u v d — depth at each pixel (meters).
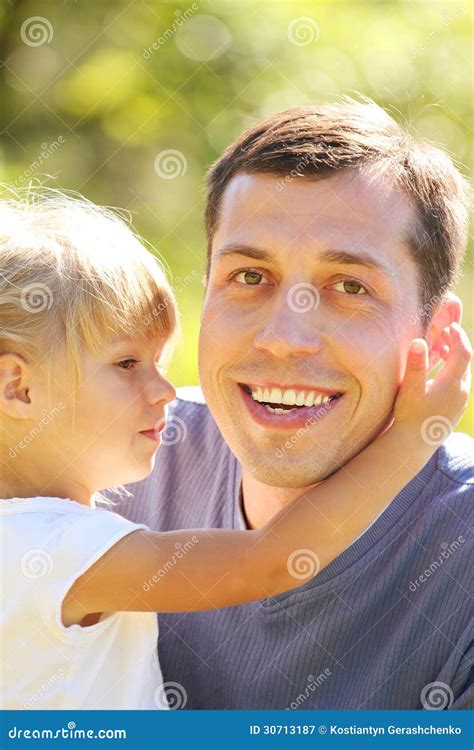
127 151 5.63
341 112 1.46
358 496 1.38
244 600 1.38
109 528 1.39
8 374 1.45
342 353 1.37
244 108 5.76
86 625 1.42
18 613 1.35
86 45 5.68
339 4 5.80
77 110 5.67
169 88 5.81
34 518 1.39
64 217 1.59
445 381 1.45
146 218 5.21
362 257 1.35
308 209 1.37
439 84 5.64
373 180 1.38
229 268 1.42
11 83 5.53
